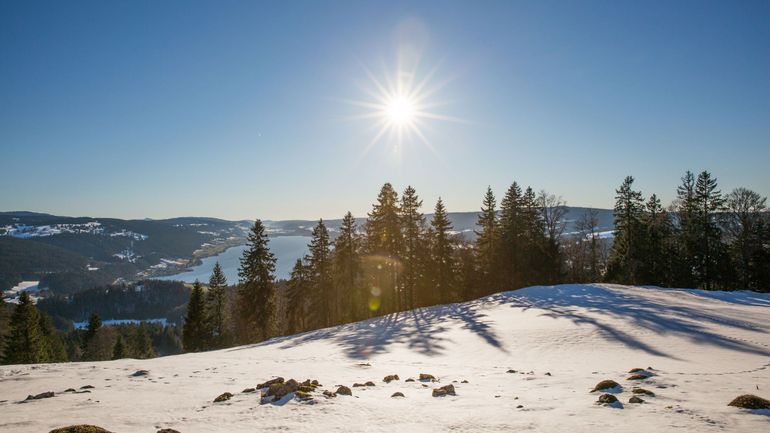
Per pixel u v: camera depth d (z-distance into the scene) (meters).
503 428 5.26
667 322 19.52
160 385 10.41
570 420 5.52
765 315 21.33
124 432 5.30
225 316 52.53
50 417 6.43
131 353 64.25
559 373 10.99
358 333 26.41
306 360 16.75
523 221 44.97
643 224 43.00
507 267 44.47
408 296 43.84
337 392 7.88
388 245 40.88
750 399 5.83
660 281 43.16
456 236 52.41
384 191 41.03
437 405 6.88
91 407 7.30
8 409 7.19
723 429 4.70
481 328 22.25
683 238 43.31
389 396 7.84
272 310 41.59
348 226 41.22
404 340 21.25
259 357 19.02
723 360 12.37
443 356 16.33
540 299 30.30
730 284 41.62
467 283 47.84
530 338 18.38
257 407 6.80
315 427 5.46
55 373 13.73
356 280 43.78
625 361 13.20
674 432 4.67
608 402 6.41
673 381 8.26
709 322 19.45
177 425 5.68
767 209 41.22
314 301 45.81
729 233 44.06
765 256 40.03
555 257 46.34
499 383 9.52
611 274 46.22
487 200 46.12
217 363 16.50
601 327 19.22
